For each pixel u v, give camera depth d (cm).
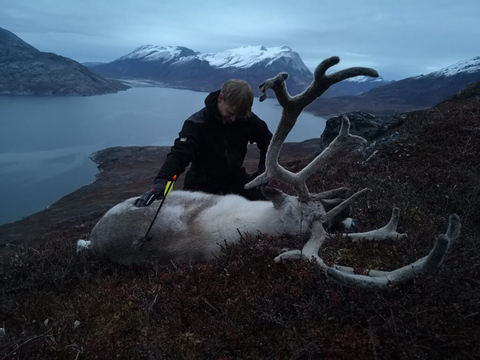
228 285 267
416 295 217
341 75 239
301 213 305
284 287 242
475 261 237
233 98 331
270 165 297
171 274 287
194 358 212
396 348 200
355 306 216
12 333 261
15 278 349
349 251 280
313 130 8300
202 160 393
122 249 348
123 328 247
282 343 215
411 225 343
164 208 359
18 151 6338
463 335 201
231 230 327
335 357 199
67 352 232
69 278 345
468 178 451
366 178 482
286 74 240
